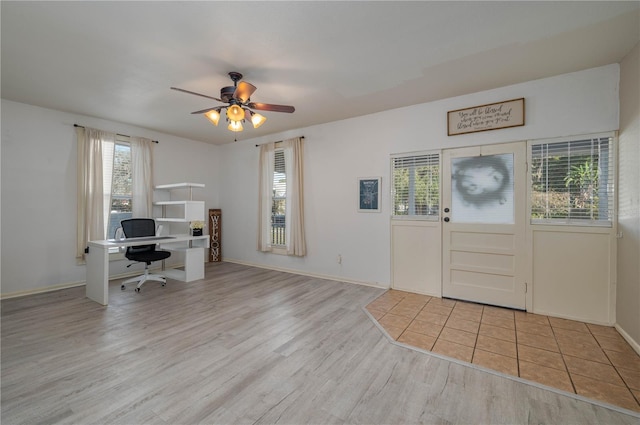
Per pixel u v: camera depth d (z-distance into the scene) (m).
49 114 4.11
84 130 4.38
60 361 2.27
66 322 3.02
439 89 3.47
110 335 2.72
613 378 2.06
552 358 2.33
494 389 1.95
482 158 3.56
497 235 3.49
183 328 2.89
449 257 3.80
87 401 1.81
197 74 3.05
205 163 6.20
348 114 4.39
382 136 4.27
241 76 3.05
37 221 4.04
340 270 4.71
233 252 6.26
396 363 2.27
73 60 2.77
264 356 2.36
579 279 3.06
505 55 2.70
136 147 4.94
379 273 4.35
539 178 3.24
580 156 3.03
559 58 2.76
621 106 2.79
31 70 2.97
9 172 3.82
